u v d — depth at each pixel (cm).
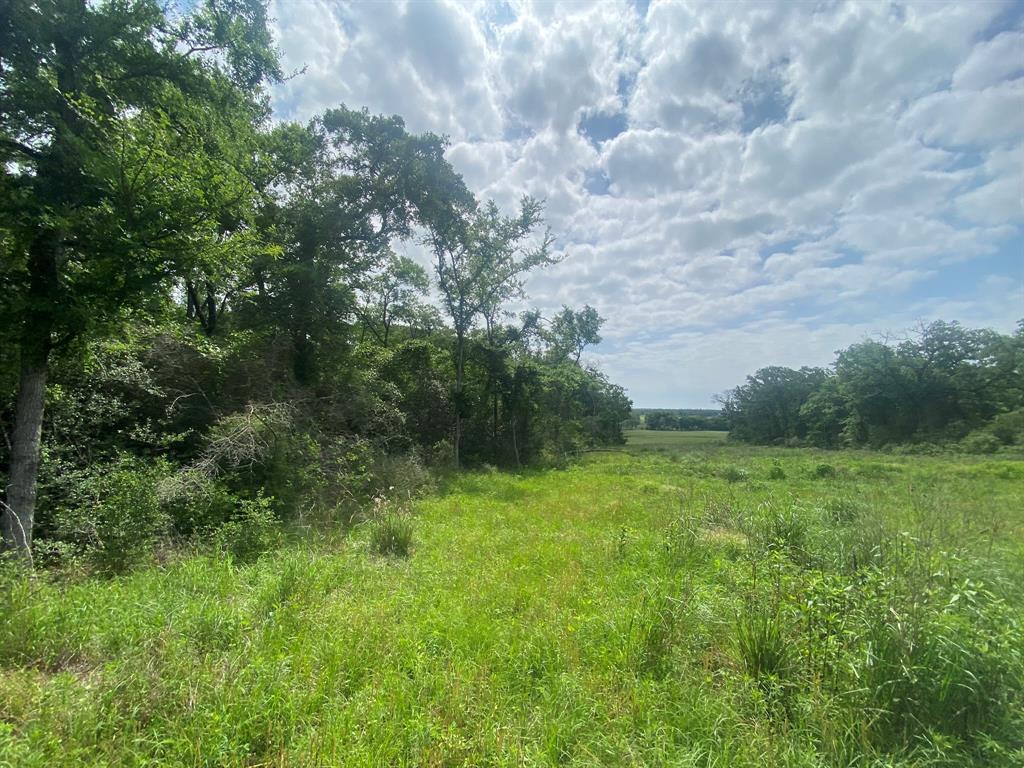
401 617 445
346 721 277
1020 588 422
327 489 1019
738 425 6134
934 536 468
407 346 2075
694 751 262
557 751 267
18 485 562
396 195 1709
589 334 3822
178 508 706
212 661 333
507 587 538
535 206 2170
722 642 386
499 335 2536
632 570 596
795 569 451
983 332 3778
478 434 2545
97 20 575
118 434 801
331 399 1303
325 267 1462
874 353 4069
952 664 278
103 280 556
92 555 564
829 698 292
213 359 966
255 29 877
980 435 3080
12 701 276
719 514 809
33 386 578
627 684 333
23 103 546
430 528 878
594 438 4288
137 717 277
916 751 258
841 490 1292
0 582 403
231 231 866
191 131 695
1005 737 263
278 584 484
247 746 253
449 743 263
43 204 527
